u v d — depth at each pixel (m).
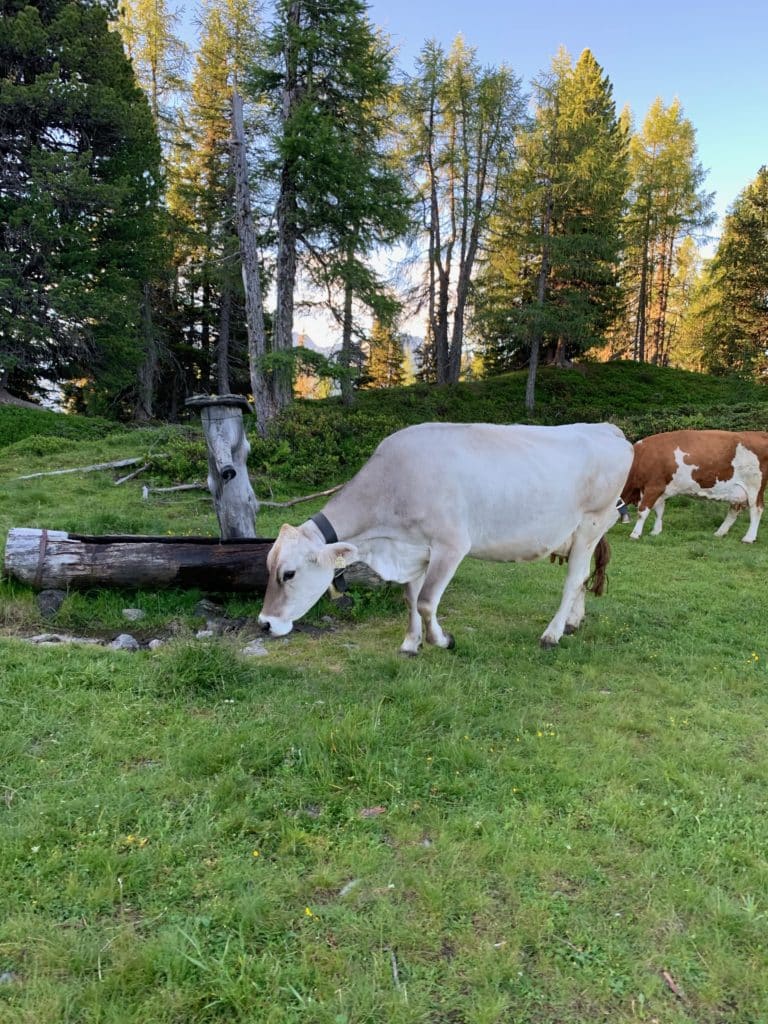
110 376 21.31
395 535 4.31
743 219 28.97
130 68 22.08
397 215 17.33
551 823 2.65
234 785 2.75
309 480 12.23
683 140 35.41
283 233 16.62
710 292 34.66
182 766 2.90
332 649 4.70
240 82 17.20
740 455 9.38
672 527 10.55
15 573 5.12
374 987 1.86
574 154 24.83
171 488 10.86
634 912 2.21
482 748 3.22
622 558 8.39
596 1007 1.86
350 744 3.09
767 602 6.44
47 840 2.38
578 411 26.33
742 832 2.62
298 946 2.01
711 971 1.98
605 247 25.12
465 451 4.31
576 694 3.97
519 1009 1.84
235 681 3.87
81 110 19.41
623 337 40.47
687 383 30.97
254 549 5.38
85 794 2.69
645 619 5.75
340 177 15.61
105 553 5.20
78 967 1.88
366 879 2.30
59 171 18.98
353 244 16.91
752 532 9.52
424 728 3.42
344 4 16.20
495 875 2.35
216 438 5.93
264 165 15.85
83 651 4.11
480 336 28.11
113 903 2.14
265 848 2.44
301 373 16.58
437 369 29.69
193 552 5.31
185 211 25.70
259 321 14.88
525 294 28.58
